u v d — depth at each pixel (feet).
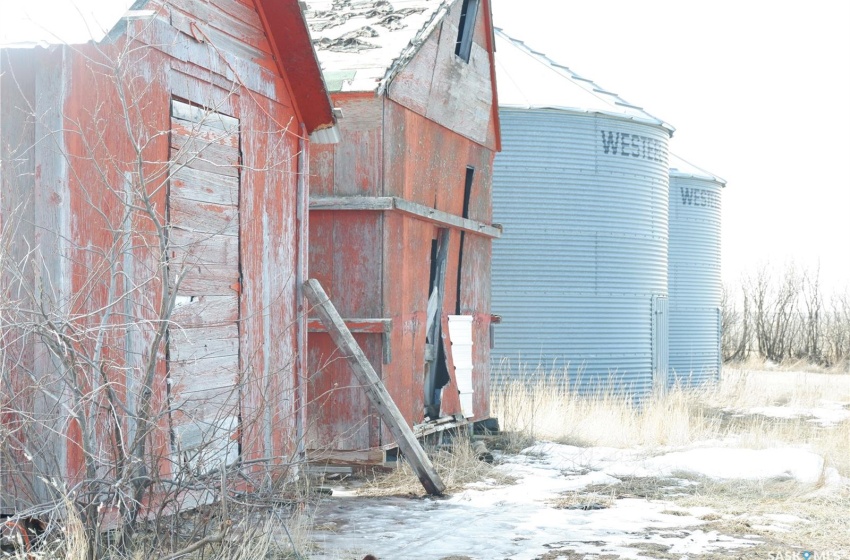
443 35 42.47
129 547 20.63
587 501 31.96
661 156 71.97
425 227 41.42
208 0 27.45
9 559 18.95
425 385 42.75
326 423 36.86
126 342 23.20
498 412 52.06
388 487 34.58
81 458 21.52
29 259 21.38
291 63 31.45
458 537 26.40
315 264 37.76
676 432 48.34
